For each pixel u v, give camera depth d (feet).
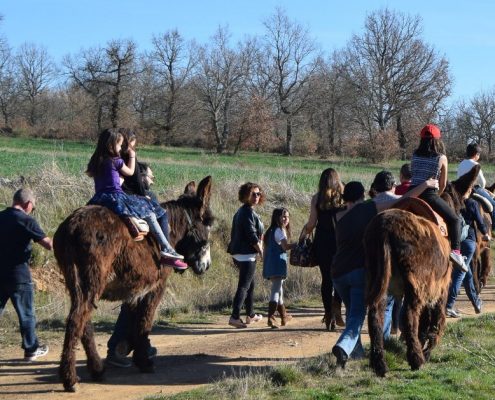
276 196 73.72
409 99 248.32
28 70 286.05
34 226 28.68
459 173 41.42
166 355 30.40
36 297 43.91
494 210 45.91
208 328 37.27
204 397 22.99
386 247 24.41
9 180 60.03
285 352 31.19
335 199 34.47
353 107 256.11
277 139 261.03
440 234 26.63
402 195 30.22
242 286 37.22
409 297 25.00
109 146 25.52
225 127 256.93
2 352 30.50
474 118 249.14
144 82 269.03
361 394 23.36
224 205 64.69
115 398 23.80
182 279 51.21
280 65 273.13
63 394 24.07
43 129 247.70
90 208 24.45
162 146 253.24
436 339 27.99
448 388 24.39
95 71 247.29
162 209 27.43
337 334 35.40
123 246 24.54
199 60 267.80
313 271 52.75
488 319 36.86
